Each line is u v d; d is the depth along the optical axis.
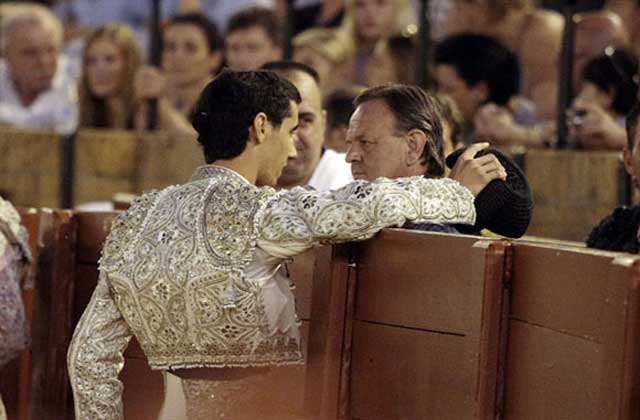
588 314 7.63
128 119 18.52
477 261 8.34
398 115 9.54
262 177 9.13
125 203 12.84
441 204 8.76
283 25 17.64
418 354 8.66
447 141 10.68
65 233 11.14
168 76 18.39
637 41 17.08
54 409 11.18
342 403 9.13
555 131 15.15
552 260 7.99
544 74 17.05
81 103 18.67
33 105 19.70
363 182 8.69
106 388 9.13
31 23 19.72
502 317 8.39
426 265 8.60
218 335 8.78
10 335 10.48
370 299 8.98
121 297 9.05
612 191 13.48
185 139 16.91
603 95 14.68
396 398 8.80
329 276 9.30
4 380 11.30
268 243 8.69
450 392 8.48
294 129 9.20
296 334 9.04
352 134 9.66
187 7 21.16
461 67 15.48
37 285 11.27
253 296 8.70
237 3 21.28
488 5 17.30
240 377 8.93
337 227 8.57
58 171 17.33
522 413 8.25
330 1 18.89
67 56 21.56
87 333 9.11
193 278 8.73
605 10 17.31
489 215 9.17
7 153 17.42
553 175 13.88
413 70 16.95
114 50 18.45
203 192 8.91
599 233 10.28
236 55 17.86
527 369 8.21
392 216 8.57
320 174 11.88
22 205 17.42
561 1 16.38
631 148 9.89
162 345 8.98
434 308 8.57
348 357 9.13
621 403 7.32
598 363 7.54
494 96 15.55
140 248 8.98
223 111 9.00
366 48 18.25
